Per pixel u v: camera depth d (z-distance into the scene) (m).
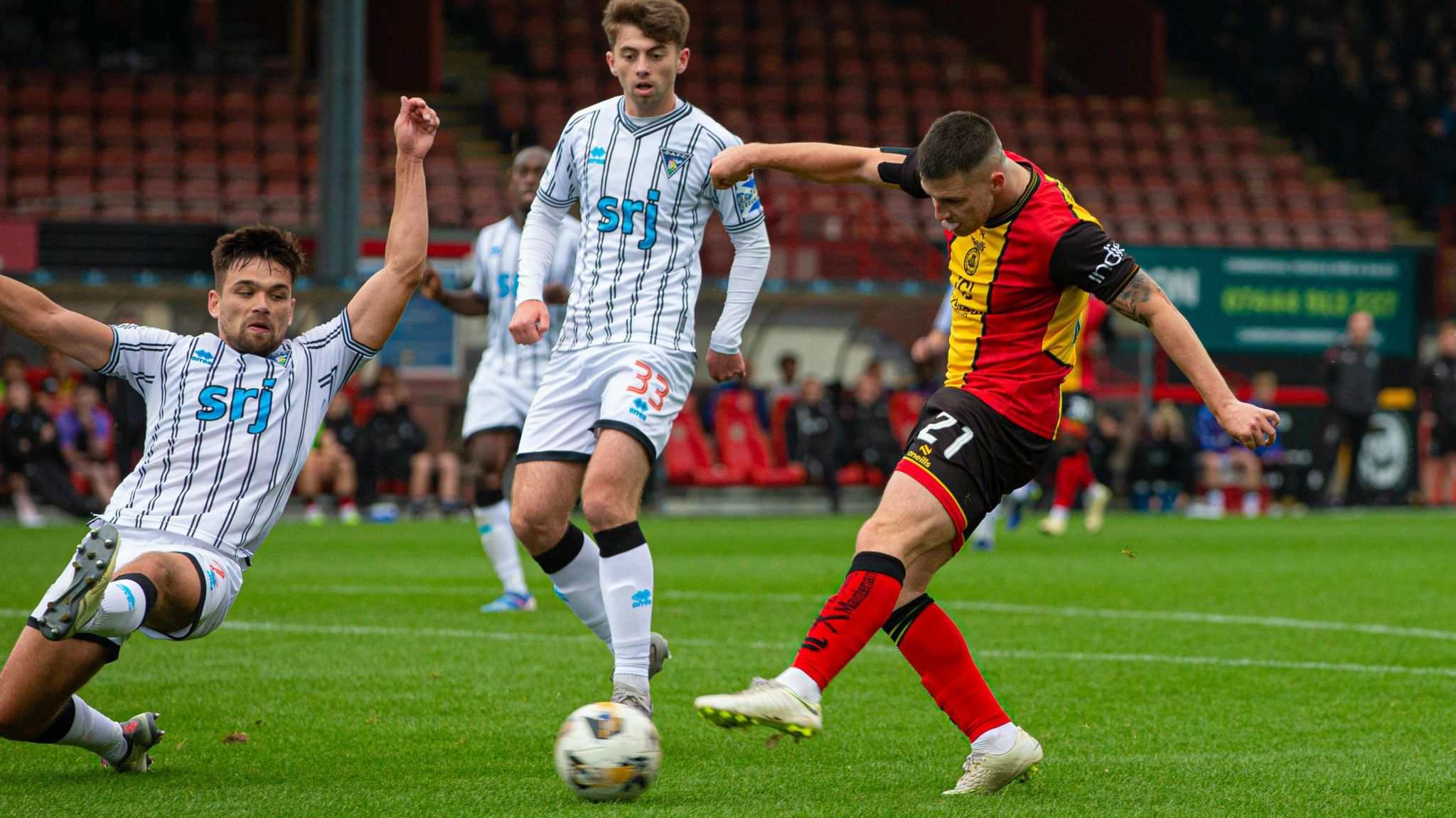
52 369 57.62
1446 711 19.08
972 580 35.94
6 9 86.75
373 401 59.12
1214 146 99.56
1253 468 69.25
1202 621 28.11
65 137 78.81
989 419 14.17
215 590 14.12
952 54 105.00
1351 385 68.81
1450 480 72.44
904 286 66.50
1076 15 108.69
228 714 18.17
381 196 78.69
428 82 90.81
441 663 22.27
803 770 15.34
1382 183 101.06
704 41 97.62
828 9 105.12
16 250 60.12
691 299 17.12
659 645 16.72
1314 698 19.98
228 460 14.65
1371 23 111.12
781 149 14.87
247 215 75.81
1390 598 32.31
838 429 66.06
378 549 44.19
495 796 13.91
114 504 14.58
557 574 17.03
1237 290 74.62
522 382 28.55
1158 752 16.39
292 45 93.44
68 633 12.63
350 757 15.78
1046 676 21.70
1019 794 14.15
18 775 14.84
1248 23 110.62
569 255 27.83
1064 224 13.83
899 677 21.47
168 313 60.81
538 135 85.56
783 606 29.98
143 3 88.81
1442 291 80.38
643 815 13.07
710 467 66.00
